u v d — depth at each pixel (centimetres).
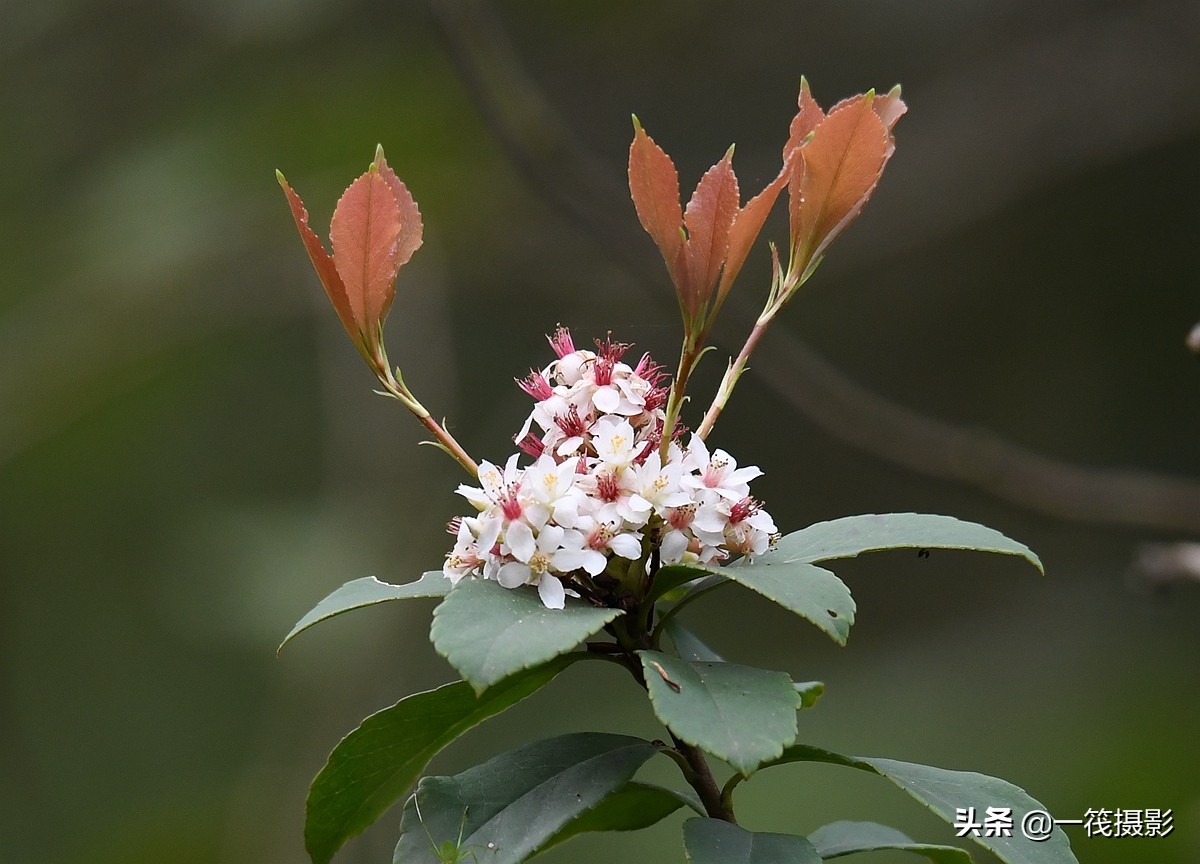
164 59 1095
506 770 296
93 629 1238
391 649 945
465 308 1309
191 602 903
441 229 1049
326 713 905
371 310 288
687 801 312
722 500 272
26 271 1101
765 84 1268
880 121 278
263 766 962
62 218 1084
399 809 891
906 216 1188
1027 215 1345
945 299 1374
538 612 252
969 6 1260
